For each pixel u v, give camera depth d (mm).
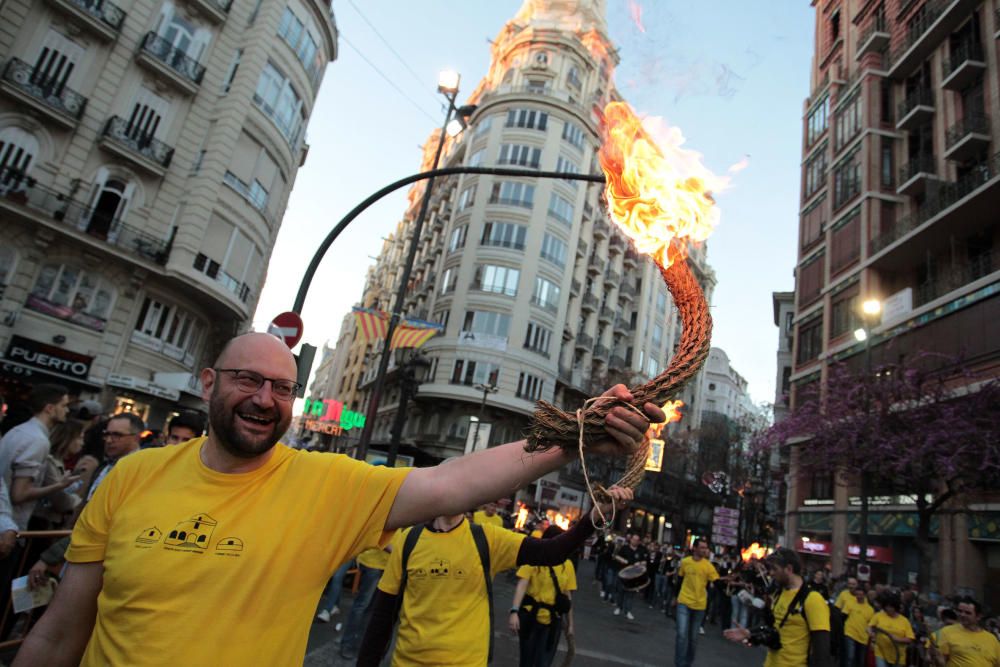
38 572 4324
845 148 26250
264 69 23375
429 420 37812
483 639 3691
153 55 20688
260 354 1749
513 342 36750
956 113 21375
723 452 42312
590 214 43500
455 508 1737
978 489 16484
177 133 21484
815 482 25078
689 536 48156
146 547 1565
